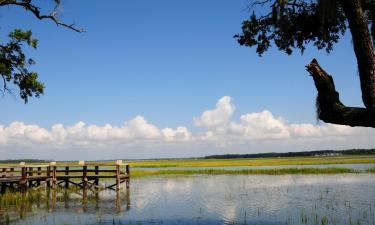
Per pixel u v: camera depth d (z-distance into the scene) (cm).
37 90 2844
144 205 2416
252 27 1098
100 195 2969
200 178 4753
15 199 2547
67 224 1786
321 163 9175
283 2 970
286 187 3378
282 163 9819
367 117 663
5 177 2755
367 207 2183
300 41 1073
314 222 1775
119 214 2073
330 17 893
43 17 2358
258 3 1015
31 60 2823
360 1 773
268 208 2203
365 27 698
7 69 2712
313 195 2773
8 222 1820
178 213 2092
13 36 2697
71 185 3534
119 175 3067
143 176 5272
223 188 3400
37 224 1789
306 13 1009
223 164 10406
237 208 2228
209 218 1927
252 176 4881
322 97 701
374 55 697
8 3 2267
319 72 697
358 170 5584
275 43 1099
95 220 1894
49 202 2552
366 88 689
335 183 3691
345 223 1741
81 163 3098
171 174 5619
